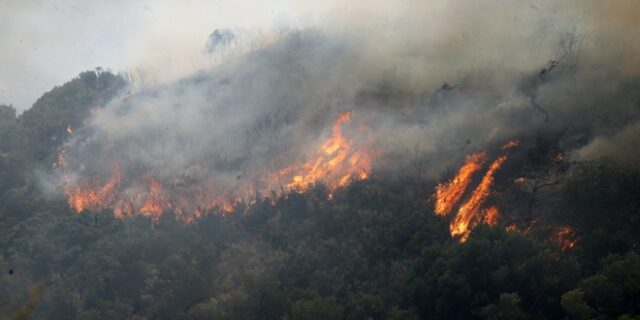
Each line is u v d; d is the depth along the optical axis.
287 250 97.12
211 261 96.38
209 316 84.19
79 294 92.56
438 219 95.38
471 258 80.62
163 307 89.94
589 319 71.31
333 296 83.81
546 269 78.94
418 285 81.81
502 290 79.00
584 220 88.56
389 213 99.38
